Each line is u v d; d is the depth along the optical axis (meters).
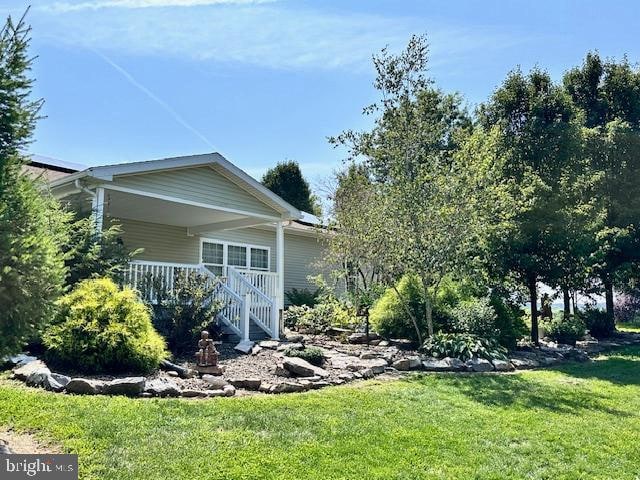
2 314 4.39
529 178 13.44
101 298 7.18
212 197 11.56
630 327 21.86
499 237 12.26
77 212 9.20
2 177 4.50
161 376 6.92
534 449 5.01
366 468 4.28
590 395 7.44
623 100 18.61
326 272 19.02
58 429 4.56
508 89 17.00
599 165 16.94
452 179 10.33
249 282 11.67
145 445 4.41
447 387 7.47
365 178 14.11
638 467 4.71
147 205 11.56
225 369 7.85
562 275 12.99
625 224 16.50
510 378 8.45
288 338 11.65
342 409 5.93
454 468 4.41
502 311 11.96
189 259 14.94
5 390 5.54
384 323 11.70
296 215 13.03
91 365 6.68
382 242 10.70
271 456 4.36
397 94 11.28
